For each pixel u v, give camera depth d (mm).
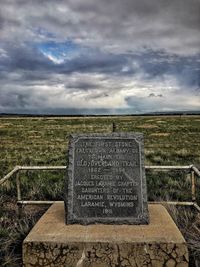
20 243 1980
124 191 2006
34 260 1729
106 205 1980
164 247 1695
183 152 6574
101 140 2098
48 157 6109
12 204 2740
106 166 2049
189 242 1938
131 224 1928
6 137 11898
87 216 1954
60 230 1839
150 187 3240
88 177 2031
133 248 1698
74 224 1928
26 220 2250
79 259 1714
